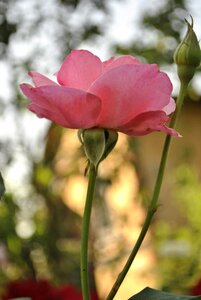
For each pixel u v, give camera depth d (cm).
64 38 372
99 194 386
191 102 574
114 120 105
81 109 104
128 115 105
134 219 407
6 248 373
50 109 105
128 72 103
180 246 386
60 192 394
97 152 106
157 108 105
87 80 111
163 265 371
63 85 111
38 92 104
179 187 462
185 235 404
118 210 402
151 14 379
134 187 409
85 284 108
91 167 109
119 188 407
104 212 396
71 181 396
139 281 429
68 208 397
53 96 104
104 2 371
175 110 114
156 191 110
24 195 388
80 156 383
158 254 391
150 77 103
